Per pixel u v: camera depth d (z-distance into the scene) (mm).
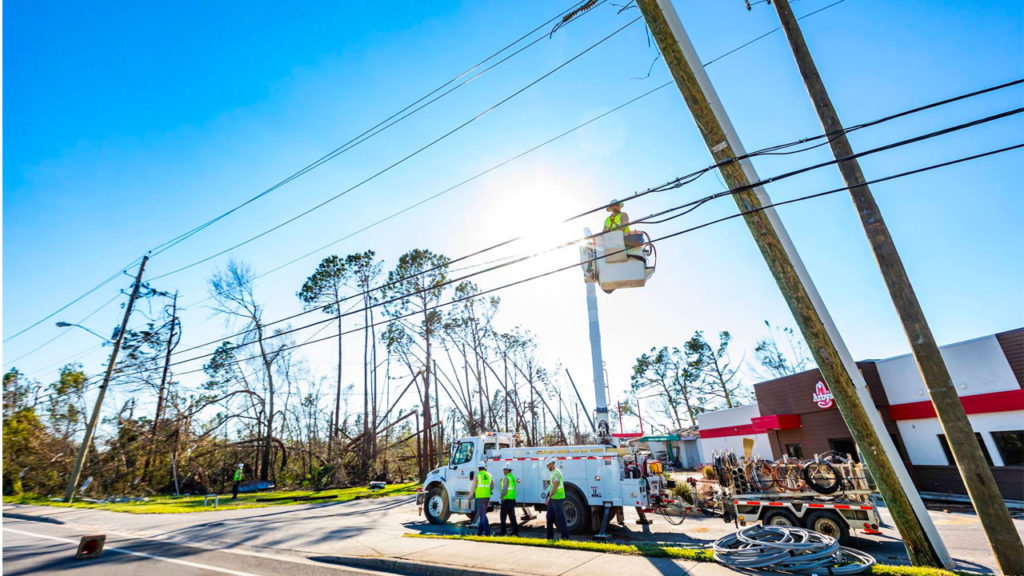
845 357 7898
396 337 39500
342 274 40312
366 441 38562
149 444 34500
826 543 7566
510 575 7629
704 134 8172
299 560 9961
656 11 8305
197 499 27906
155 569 9258
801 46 8672
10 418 36688
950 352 17594
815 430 21312
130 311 27141
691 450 45062
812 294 8008
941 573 6520
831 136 7215
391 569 8945
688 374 57938
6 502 29172
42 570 9469
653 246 9570
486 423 43906
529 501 13250
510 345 50469
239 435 41125
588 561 8203
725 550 7832
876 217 7812
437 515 14648
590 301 16422
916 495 7383
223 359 36844
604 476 12219
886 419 19281
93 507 22609
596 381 15727
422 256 39312
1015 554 6359
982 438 16484
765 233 7969
